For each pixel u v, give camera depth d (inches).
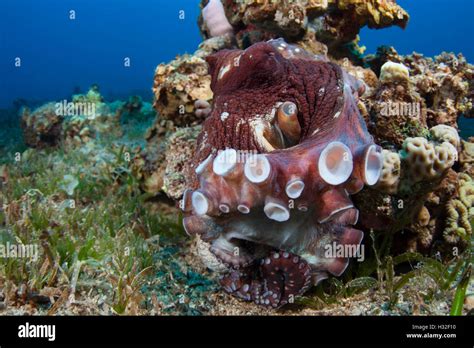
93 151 56.1
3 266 26.2
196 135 33.1
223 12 44.2
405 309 23.6
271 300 22.8
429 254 29.2
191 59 39.8
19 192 43.4
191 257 30.6
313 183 18.7
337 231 20.3
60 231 32.0
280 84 23.5
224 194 19.1
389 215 26.0
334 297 24.3
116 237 31.1
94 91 69.9
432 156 24.9
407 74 28.6
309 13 38.8
